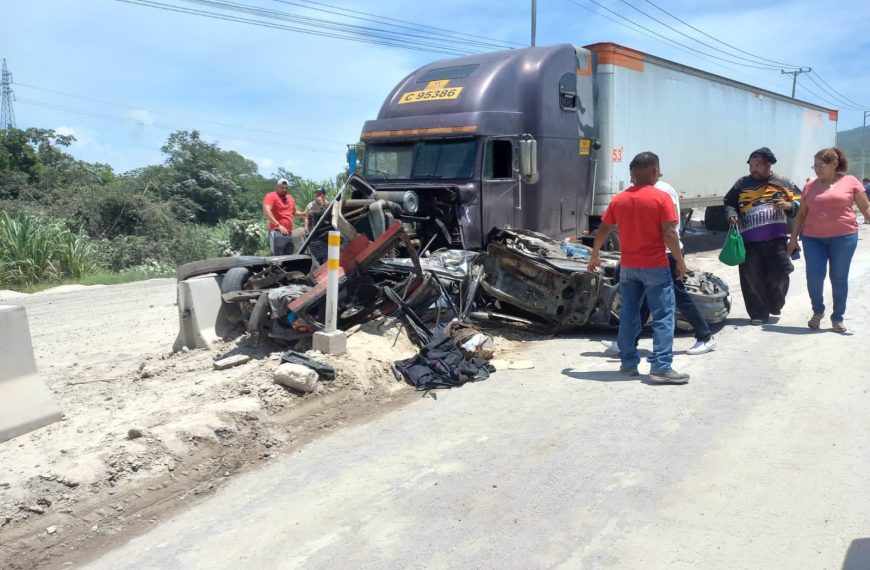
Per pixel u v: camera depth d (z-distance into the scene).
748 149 17.16
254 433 4.70
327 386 5.47
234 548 3.38
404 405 5.41
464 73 9.43
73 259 15.95
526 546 3.26
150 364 6.51
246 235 19.75
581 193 10.80
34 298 12.30
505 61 9.55
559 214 10.23
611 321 7.33
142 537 3.54
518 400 5.39
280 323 6.37
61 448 4.36
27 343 4.92
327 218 7.54
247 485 4.09
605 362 6.40
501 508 3.64
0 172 27.80
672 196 6.53
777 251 7.45
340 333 5.98
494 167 8.95
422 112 9.26
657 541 3.25
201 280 6.81
